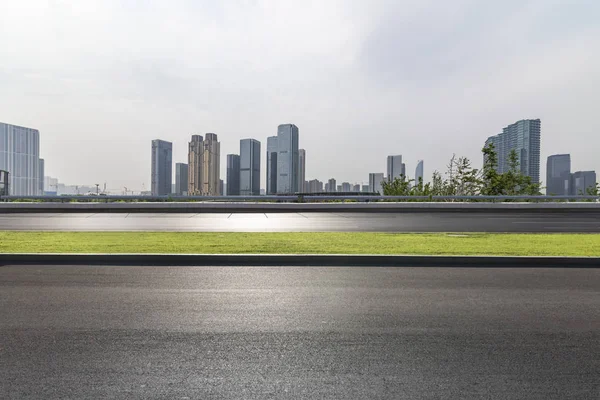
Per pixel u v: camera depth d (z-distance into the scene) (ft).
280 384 10.57
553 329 14.71
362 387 10.41
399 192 123.03
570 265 26.81
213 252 29.09
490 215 74.02
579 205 84.69
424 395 10.02
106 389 10.23
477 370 11.42
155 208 84.12
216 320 15.61
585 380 10.84
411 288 20.72
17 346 12.87
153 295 19.10
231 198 89.92
